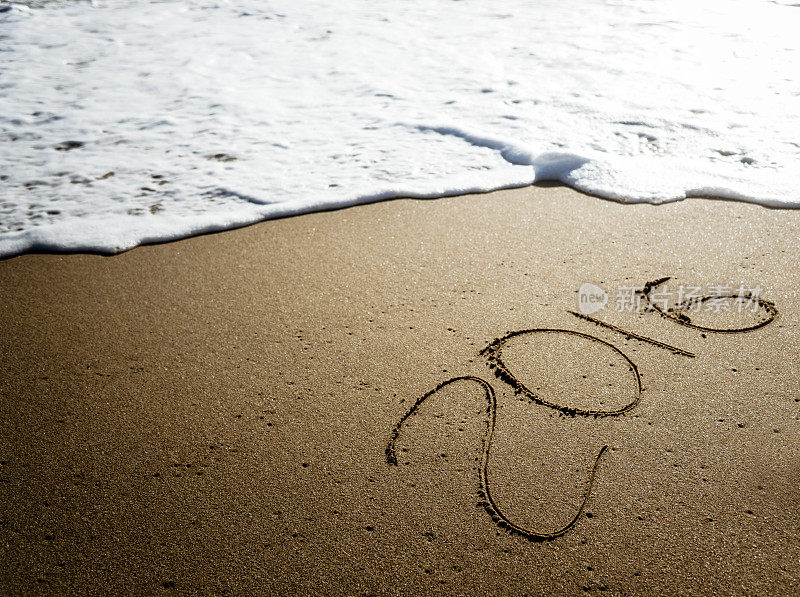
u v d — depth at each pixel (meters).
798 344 1.14
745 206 1.52
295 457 0.99
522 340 1.17
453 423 1.03
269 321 1.24
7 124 2.05
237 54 2.68
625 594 0.83
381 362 1.14
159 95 2.28
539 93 2.15
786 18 2.82
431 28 2.93
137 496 0.94
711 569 0.85
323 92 2.27
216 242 1.47
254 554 0.88
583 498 0.93
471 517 0.91
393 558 0.87
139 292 1.32
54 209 1.60
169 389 1.10
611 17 2.96
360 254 1.41
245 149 1.88
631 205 1.54
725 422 1.02
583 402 1.06
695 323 1.19
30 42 2.88
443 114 2.04
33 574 0.86
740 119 1.90
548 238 1.44
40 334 1.22
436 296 1.28
